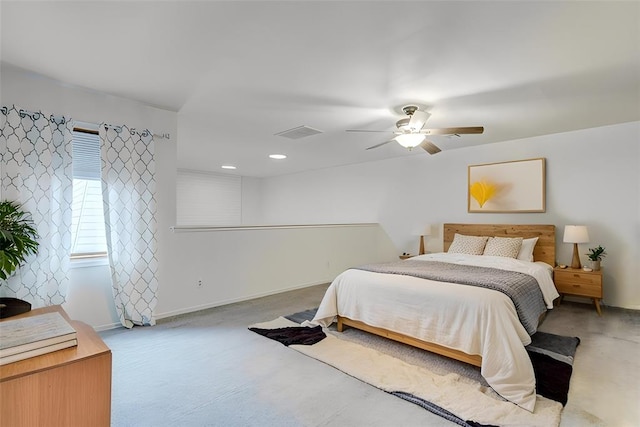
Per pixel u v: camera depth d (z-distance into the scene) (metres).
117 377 2.18
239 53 2.15
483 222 4.77
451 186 5.11
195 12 1.71
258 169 7.30
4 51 2.13
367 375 2.20
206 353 2.56
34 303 2.51
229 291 4.01
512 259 3.75
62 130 2.68
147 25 1.84
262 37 1.96
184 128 3.93
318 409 1.84
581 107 3.11
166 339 2.83
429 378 2.17
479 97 2.86
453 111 3.23
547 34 1.88
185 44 2.04
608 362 2.42
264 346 2.71
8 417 0.92
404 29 1.85
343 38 1.96
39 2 1.62
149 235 3.15
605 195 3.82
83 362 1.04
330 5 1.65
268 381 2.14
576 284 3.71
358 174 6.45
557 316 3.51
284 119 3.54
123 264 3.00
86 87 2.73
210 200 7.84
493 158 4.66
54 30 1.88
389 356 2.52
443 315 2.36
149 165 3.15
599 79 2.48
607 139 3.80
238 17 1.76
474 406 1.85
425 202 5.42
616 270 3.77
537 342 2.79
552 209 4.18
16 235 2.10
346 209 6.68
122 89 2.77
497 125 3.73
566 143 4.07
